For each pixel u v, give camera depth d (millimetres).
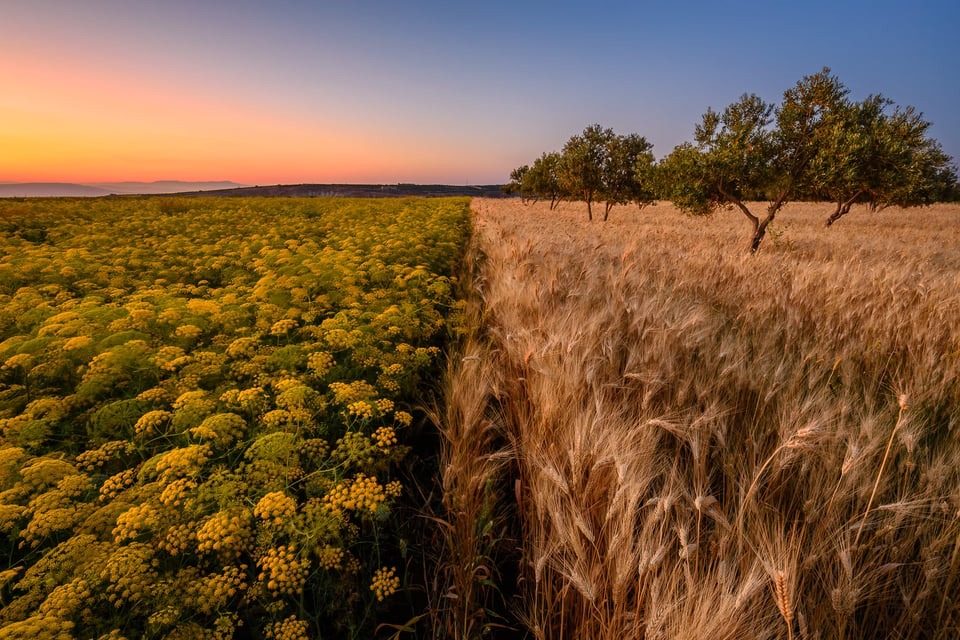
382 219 18812
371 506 1910
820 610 1456
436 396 3674
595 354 3037
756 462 2055
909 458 1903
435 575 1971
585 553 1655
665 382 2668
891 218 27172
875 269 6105
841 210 18344
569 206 44750
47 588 1612
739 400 2693
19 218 17719
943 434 2445
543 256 7164
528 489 2311
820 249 10617
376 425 3133
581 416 2123
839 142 10141
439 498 2553
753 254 7957
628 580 1514
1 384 3586
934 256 9633
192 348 4246
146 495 1988
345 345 3713
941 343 3479
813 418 2188
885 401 2764
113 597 1527
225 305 5035
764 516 1778
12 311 5039
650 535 1521
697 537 1511
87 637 1520
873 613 1515
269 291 5359
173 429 2873
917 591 1523
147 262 8953
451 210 24156
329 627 1852
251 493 2123
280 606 1707
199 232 14852
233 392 2900
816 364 3127
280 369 3486
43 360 3652
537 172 37438
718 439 2156
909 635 1457
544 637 1604
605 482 1866
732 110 11211
